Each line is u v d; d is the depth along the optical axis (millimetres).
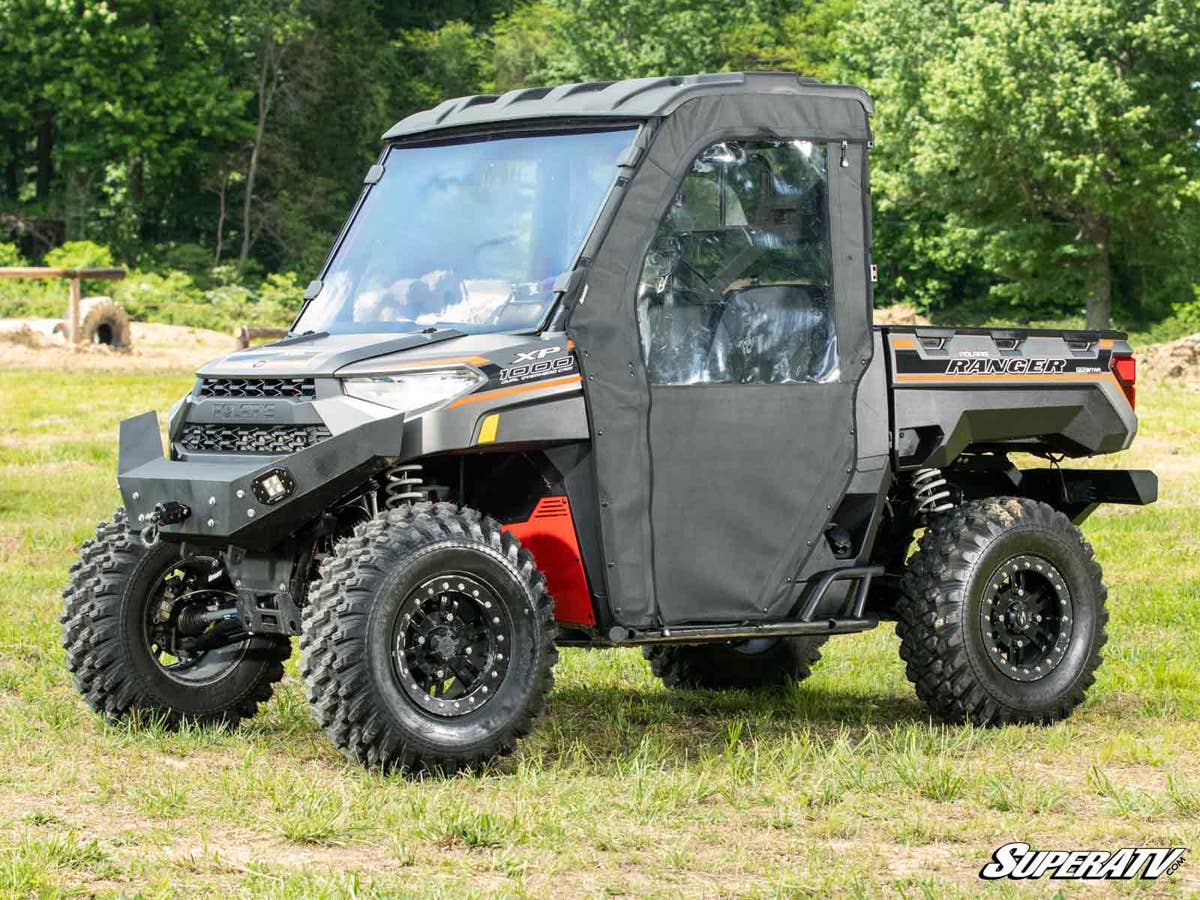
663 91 7781
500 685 7141
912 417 8406
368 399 7027
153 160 75125
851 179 8102
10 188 80938
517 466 7633
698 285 7707
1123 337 9359
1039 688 8617
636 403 7480
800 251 7992
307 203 81062
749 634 7816
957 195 61625
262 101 78562
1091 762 7609
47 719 7906
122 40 71438
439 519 7086
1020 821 6461
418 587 6941
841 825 6305
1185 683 9391
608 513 7445
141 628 7859
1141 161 55125
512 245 7754
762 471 7867
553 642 7289
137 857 5711
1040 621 8750
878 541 9070
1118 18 54781
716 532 7785
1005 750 7832
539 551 7562
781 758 7441
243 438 7273
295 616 7445
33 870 5379
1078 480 9453
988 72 56219
